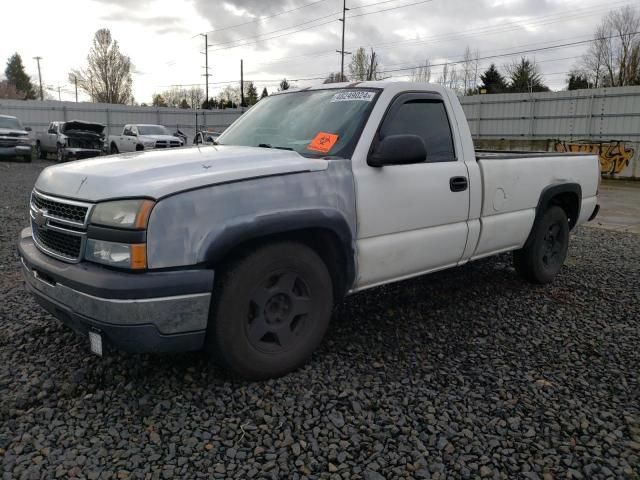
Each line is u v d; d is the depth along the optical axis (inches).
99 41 2278.5
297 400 120.5
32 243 136.6
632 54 1877.5
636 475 97.4
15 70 3922.2
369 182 139.6
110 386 124.9
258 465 98.3
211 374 131.2
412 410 117.7
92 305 108.4
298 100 169.6
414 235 153.4
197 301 111.3
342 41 1817.2
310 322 133.5
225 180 114.7
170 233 107.7
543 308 189.2
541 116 890.7
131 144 987.9
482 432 110.3
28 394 119.6
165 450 102.0
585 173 228.8
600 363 144.7
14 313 170.1
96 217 110.3
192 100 3395.7
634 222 422.6
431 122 163.2
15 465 96.0
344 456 101.2
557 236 220.8
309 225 125.3
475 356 147.3
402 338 159.0
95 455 99.7
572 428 112.0
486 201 176.1
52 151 1001.5
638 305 194.9
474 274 231.9
